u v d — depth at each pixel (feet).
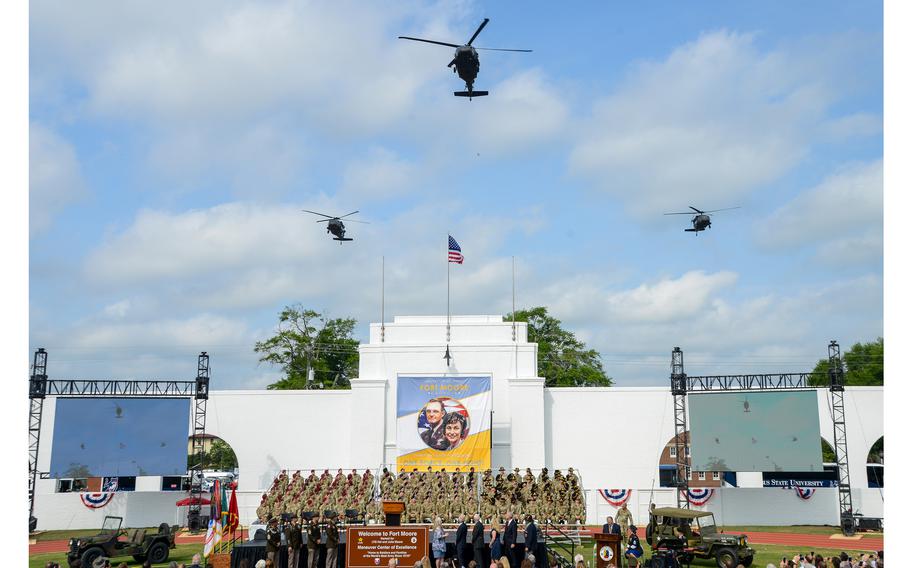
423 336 185.98
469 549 100.27
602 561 93.04
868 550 134.72
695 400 175.63
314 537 103.71
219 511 124.98
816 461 166.50
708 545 114.32
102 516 178.60
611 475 179.63
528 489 142.10
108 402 176.24
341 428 184.14
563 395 183.62
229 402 185.37
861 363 328.90
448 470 173.27
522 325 185.88
